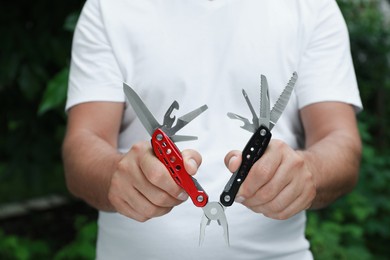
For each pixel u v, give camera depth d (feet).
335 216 9.49
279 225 3.72
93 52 3.88
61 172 11.47
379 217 10.75
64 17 9.85
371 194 10.52
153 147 2.82
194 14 3.74
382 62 14.25
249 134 3.73
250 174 2.85
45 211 12.55
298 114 3.98
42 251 10.05
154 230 3.66
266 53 3.74
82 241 8.99
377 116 14.58
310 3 3.84
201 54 3.73
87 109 3.84
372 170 10.70
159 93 3.76
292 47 3.78
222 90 3.74
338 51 3.87
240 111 3.76
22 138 10.62
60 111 7.99
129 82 3.81
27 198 13.33
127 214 3.09
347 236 9.39
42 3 9.82
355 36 13.50
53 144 10.76
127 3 3.84
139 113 2.86
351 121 3.83
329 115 3.79
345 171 3.53
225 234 2.88
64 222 12.10
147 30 3.77
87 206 12.46
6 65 9.59
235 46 3.73
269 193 2.89
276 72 3.76
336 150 3.56
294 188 2.95
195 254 3.64
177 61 3.73
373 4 14.55
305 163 3.18
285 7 3.84
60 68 10.23
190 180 2.81
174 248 3.64
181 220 3.63
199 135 3.71
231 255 3.65
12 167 10.53
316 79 3.82
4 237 9.92
